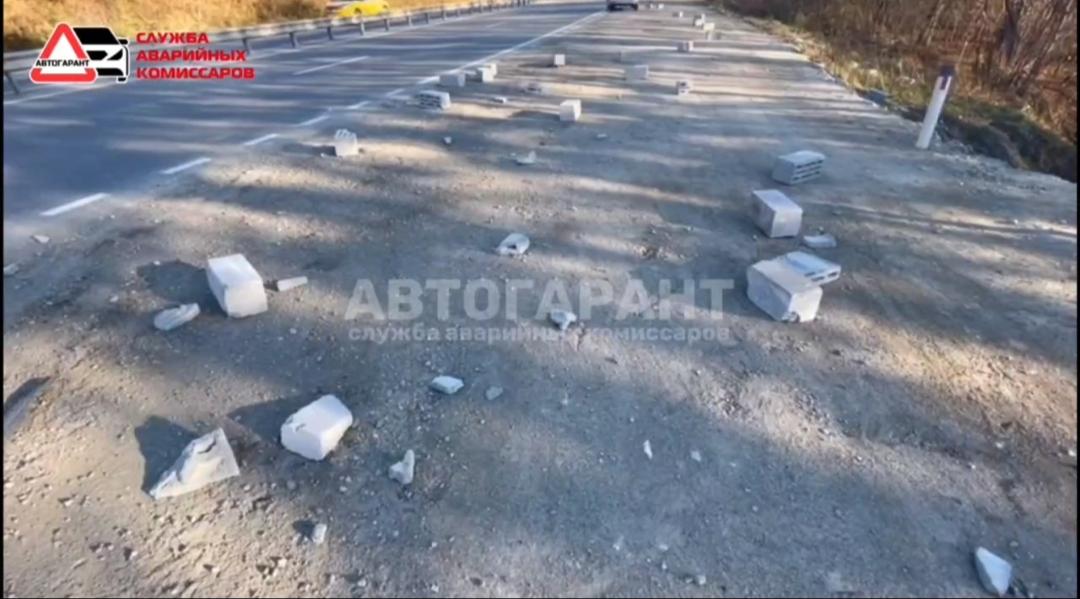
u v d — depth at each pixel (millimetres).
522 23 27219
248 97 9727
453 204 5168
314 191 5414
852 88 11516
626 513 2203
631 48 16484
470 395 2816
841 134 7816
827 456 2477
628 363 3074
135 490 2236
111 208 4930
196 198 5191
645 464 2432
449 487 2301
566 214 4992
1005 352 3223
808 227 4812
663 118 8484
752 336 3314
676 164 6406
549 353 3145
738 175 6090
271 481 2303
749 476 2375
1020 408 2777
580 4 49438
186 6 20438
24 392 2729
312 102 9328
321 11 26094
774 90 10750
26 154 6367
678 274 4000
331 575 1948
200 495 2227
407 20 27484
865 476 2377
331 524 2133
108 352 3043
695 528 2146
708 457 2469
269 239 4422
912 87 13594
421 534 2104
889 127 8242
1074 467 2432
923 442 2559
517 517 2180
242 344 3146
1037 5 16125
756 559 2029
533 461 2438
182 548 2018
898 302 3711
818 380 2951
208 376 2891
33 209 4871
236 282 3312
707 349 3193
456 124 7980
